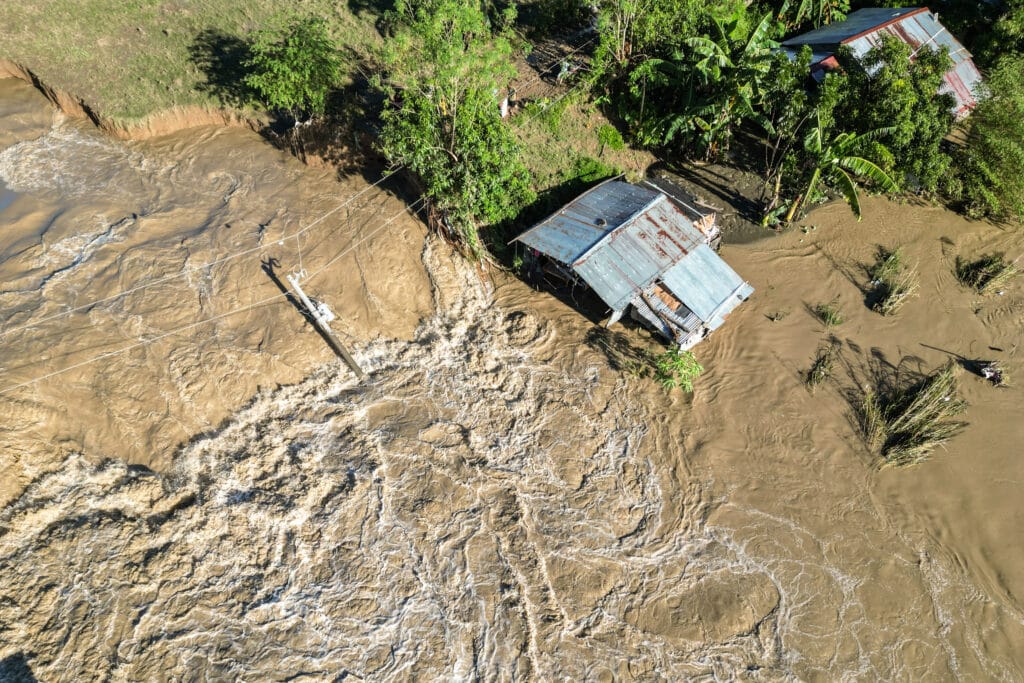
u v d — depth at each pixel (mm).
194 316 23391
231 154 29453
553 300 26203
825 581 19734
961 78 32875
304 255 25625
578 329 25391
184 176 28500
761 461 22328
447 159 24641
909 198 31141
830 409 23547
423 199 26859
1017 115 28812
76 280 23844
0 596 17328
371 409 22844
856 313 26547
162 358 22203
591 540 20438
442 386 23734
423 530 20156
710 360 25000
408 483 21094
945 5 37656
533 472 21828
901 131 26031
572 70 32188
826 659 18344
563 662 18172
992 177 28609
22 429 19812
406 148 24109
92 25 33031
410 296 25547
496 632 18531
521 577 19578
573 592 19406
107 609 17531
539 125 30359
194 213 26891
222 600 18109
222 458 20609
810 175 27719
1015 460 22297
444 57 23250
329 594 18625
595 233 24906
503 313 25812
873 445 22578
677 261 24672
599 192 27641
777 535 20656
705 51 27625
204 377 22047
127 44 32375
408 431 22375
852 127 27609
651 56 31500
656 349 24906
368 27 34438
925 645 18672
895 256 28203
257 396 22188
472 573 19531
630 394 23797
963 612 19297
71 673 16562
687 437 22875
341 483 20734
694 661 18312
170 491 19641
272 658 17359
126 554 18328
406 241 26531
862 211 30500
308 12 34938
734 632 18781
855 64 29281
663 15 30297
